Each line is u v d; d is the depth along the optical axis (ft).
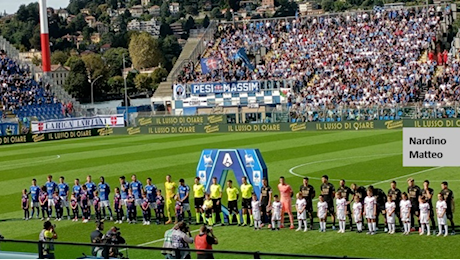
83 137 337.72
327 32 364.79
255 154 127.95
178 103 353.31
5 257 81.97
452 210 113.19
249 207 126.21
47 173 211.00
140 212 148.05
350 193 120.78
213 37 391.45
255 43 377.50
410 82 315.58
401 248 106.52
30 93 360.28
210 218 128.67
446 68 312.50
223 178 132.16
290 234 119.34
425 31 344.90
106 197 139.74
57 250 79.56
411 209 115.75
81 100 654.53
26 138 322.14
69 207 155.02
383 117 288.92
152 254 75.56
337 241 112.98
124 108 393.50
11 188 187.01
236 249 111.34
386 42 345.72
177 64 405.39
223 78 355.97
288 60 358.64
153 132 334.44
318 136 276.62
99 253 80.48
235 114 319.68
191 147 261.03
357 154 215.92
